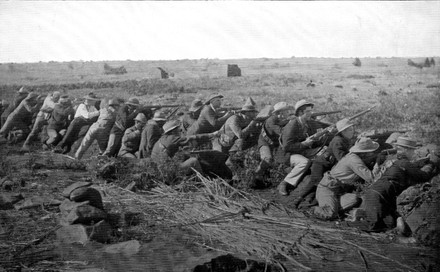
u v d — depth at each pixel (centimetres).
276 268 467
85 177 706
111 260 474
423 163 604
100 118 773
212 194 622
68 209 546
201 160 677
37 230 545
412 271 470
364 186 589
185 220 562
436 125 677
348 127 638
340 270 466
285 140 654
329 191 587
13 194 631
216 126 717
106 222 537
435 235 522
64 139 800
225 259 458
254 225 551
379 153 621
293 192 629
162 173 668
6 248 504
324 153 620
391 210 555
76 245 507
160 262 462
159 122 734
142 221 562
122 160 703
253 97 733
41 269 465
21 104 821
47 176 710
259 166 662
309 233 538
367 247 514
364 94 718
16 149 815
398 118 703
